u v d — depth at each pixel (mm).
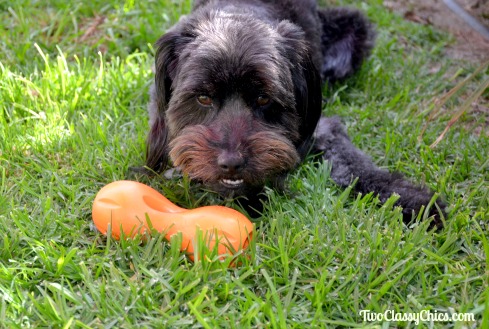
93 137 896
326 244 724
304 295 674
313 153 899
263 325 631
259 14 914
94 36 1130
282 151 771
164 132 836
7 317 635
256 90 771
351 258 704
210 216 697
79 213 766
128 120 956
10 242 709
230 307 658
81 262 669
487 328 621
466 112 1003
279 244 695
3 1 1182
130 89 1005
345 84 1104
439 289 673
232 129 760
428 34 1229
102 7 1200
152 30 1138
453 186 819
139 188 720
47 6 1198
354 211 771
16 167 838
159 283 671
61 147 875
